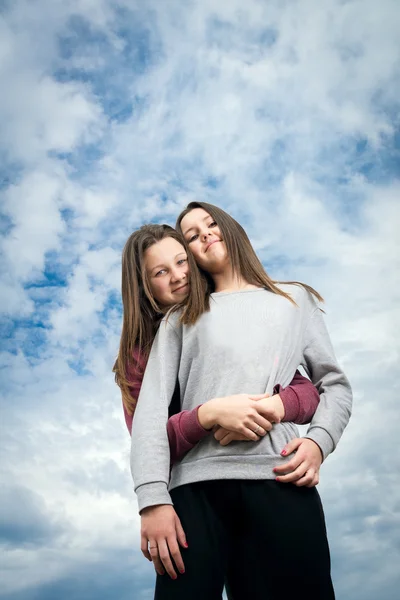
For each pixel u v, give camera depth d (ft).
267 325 3.93
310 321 4.22
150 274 4.43
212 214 4.49
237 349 3.83
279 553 3.39
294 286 4.30
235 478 3.49
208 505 3.54
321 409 3.78
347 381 4.00
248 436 3.49
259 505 3.44
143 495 3.50
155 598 3.49
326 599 3.35
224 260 4.36
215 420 3.53
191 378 3.91
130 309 4.41
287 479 3.43
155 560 3.46
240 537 3.60
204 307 4.06
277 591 3.40
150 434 3.68
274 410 3.55
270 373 3.78
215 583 3.41
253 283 4.30
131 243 4.55
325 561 3.42
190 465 3.62
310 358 4.12
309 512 3.45
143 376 4.21
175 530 3.44
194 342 3.97
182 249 4.44
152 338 4.36
